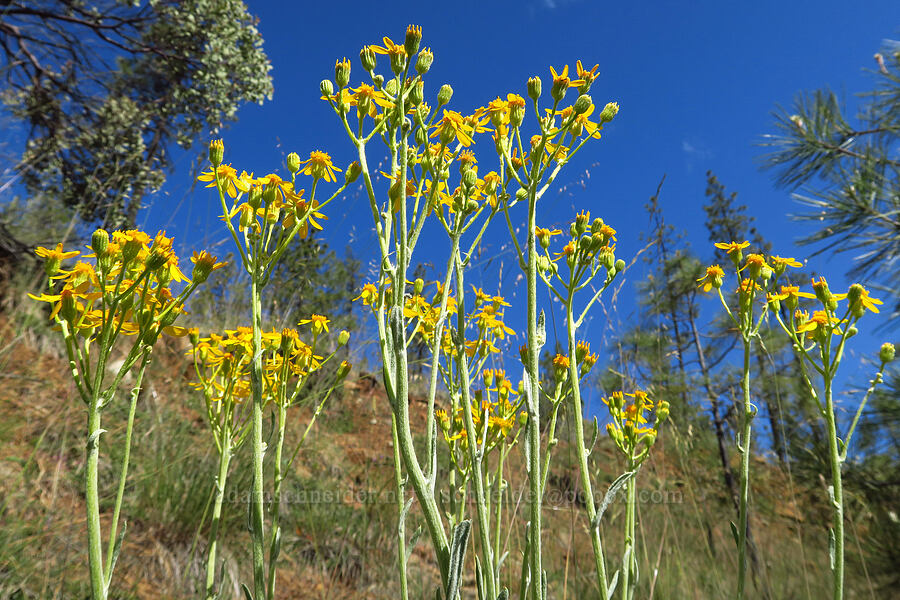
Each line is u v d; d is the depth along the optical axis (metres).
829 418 1.39
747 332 1.54
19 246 4.43
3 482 2.49
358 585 2.74
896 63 3.66
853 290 1.40
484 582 1.29
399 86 1.19
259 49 10.70
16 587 1.95
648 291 5.79
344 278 5.00
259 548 1.01
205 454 3.23
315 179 1.28
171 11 9.10
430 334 1.73
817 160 3.77
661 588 2.48
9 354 3.38
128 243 0.97
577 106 1.31
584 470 1.37
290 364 1.60
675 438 3.38
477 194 1.47
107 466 2.90
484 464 1.71
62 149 7.76
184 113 9.85
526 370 1.18
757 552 3.16
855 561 3.19
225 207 1.16
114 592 2.12
